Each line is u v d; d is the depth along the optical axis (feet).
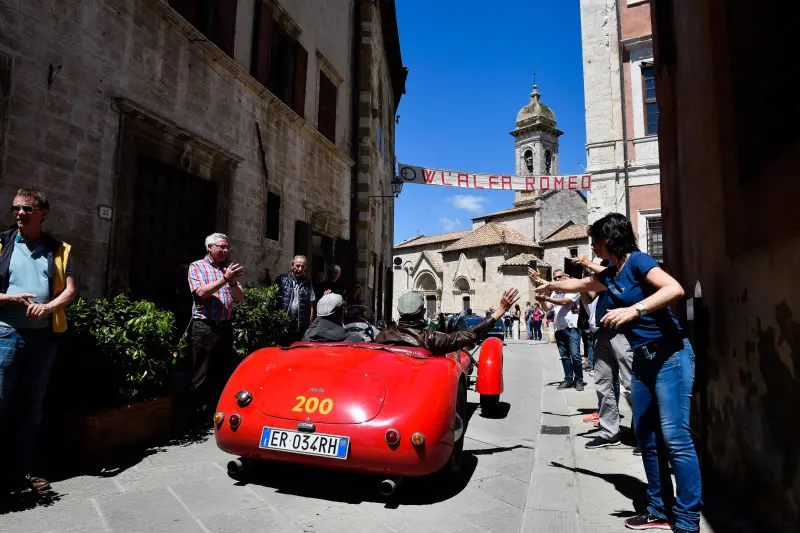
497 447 15.96
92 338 12.87
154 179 22.41
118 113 19.66
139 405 14.08
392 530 9.53
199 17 25.76
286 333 22.00
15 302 9.89
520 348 59.67
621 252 10.16
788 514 8.54
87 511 9.87
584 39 50.34
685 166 16.87
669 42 18.84
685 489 9.09
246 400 11.02
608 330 15.90
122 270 19.71
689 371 9.35
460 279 141.90
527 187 48.08
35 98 16.31
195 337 16.31
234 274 15.29
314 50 38.60
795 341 8.32
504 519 10.30
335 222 42.45
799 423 8.17
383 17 55.88
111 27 19.40
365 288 46.65
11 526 9.09
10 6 15.46
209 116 25.48
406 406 10.33
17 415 10.49
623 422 18.81
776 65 8.77
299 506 10.53
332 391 10.72
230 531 9.23
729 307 11.82
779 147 8.71
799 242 8.09
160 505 10.30
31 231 10.80
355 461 10.07
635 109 47.83
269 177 31.40
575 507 10.82
